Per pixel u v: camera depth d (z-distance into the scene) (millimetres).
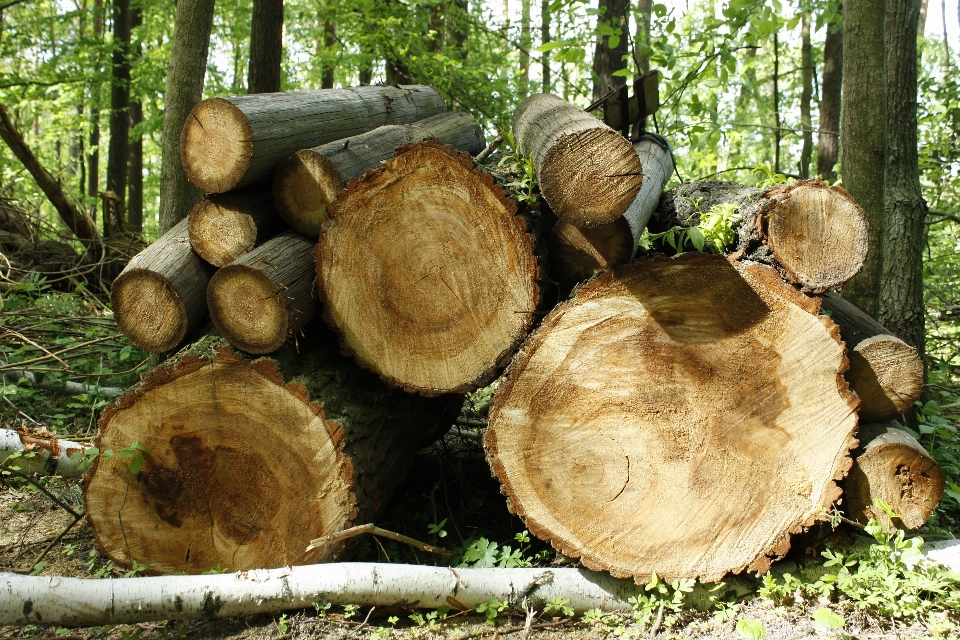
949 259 7480
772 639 2793
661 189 3775
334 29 11484
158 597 2764
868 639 2781
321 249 3248
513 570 3066
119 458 3283
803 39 11906
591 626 2969
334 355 3473
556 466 3064
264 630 2928
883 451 3115
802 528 2975
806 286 3010
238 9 12695
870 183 4707
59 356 5617
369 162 3660
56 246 7754
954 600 2879
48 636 2852
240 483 3242
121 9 12516
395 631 2926
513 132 3793
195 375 3189
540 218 3289
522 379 3029
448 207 3141
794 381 2936
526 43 10594
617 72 5844
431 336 3234
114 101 11992
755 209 3086
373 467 3395
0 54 10664
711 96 6340
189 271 3582
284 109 3609
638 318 2949
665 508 3023
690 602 3021
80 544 3689
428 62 8344
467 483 4398
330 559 3121
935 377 5570
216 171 3410
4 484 4180
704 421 2986
